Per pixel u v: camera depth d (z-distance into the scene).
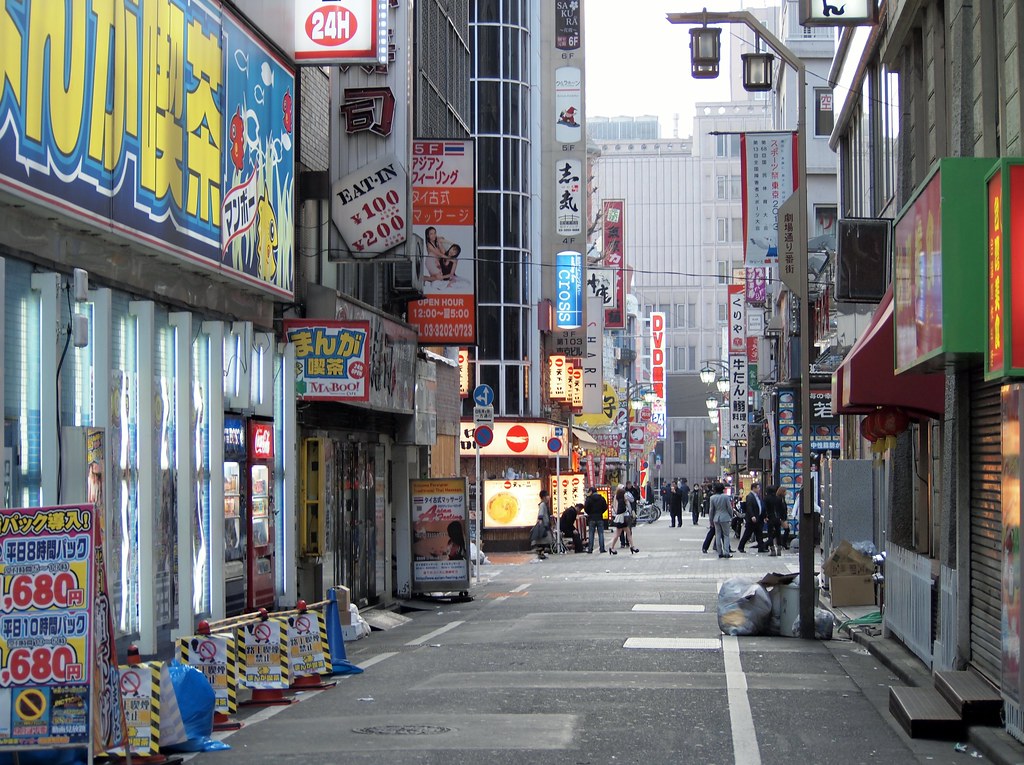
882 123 25.02
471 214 28.19
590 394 65.31
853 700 13.30
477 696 13.41
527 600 26.09
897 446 18.36
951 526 14.05
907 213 13.33
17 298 11.35
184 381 14.81
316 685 14.23
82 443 11.56
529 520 45.50
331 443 21.58
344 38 18.97
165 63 14.06
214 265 15.51
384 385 24.02
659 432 119.81
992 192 9.74
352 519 23.08
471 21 56.09
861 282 22.41
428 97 31.59
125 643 13.16
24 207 11.26
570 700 13.11
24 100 10.94
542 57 59.00
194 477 15.20
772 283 54.94
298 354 18.98
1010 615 10.61
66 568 9.02
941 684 12.24
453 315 28.00
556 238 58.84
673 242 149.62
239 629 13.45
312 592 20.30
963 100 15.34
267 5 18.39
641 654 16.81
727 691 13.75
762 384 57.97
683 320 149.25
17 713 8.98
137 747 10.25
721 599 19.27
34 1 11.09
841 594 22.91
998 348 9.50
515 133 56.09
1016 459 10.37
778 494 43.22
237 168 16.44
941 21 18.70
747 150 32.34
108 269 13.23
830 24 21.38
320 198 21.53
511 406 55.19
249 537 16.84
